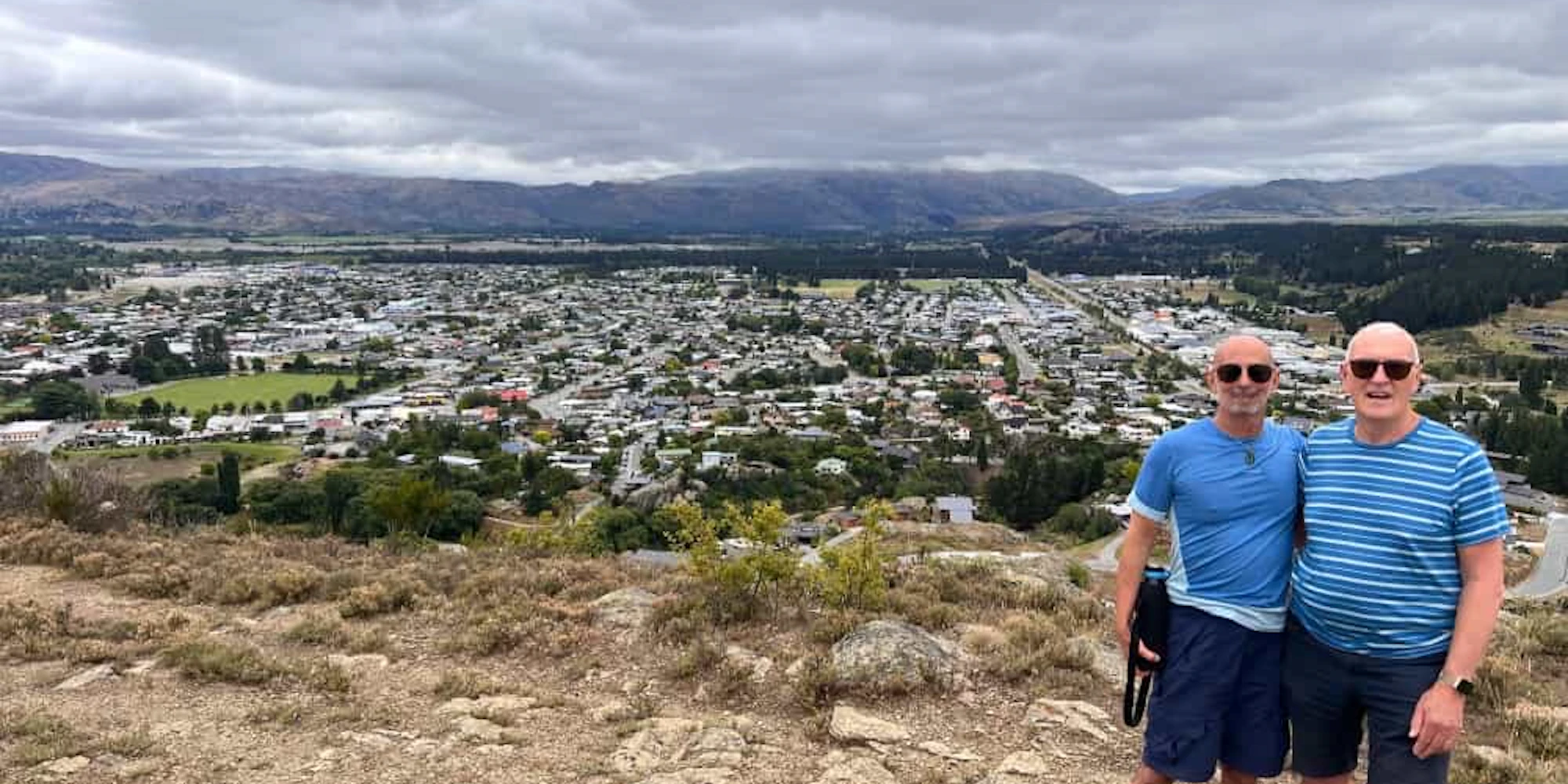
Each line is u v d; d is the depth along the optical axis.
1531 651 8.94
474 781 6.16
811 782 6.12
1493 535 3.83
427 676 8.33
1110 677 7.90
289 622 10.14
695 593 10.34
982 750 6.59
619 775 6.23
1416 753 3.91
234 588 11.05
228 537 15.73
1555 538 36.19
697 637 9.01
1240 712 4.48
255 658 8.41
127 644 9.04
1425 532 3.91
